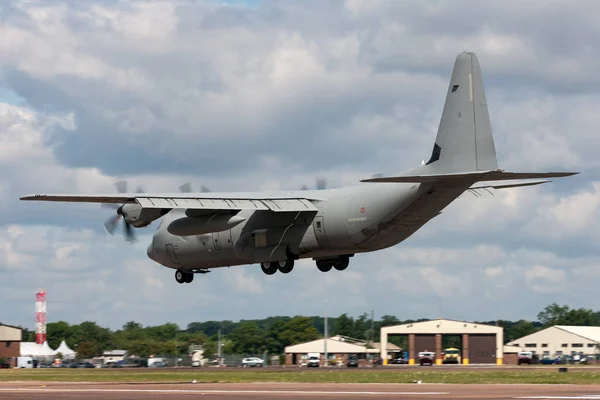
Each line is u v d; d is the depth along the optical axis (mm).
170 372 57781
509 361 105000
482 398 33094
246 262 54375
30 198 47125
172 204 48656
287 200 50875
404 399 33156
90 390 40250
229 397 34656
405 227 48531
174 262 57656
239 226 53656
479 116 45625
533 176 43469
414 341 105625
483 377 47938
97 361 104625
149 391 38781
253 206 49719
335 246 50500
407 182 43844
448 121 46500
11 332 103750
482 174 42969
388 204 47594
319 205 50469
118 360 101500
